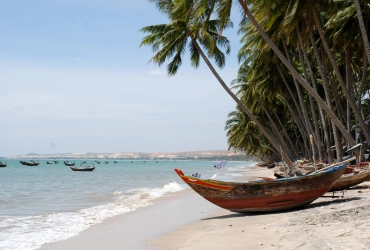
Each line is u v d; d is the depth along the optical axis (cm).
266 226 1066
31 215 1573
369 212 1035
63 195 2488
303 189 1291
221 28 1908
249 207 1317
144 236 1114
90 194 2548
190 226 1248
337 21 2402
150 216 1523
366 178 1605
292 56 3278
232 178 4278
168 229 1212
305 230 916
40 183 3778
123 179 4525
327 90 2392
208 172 6725
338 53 3250
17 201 2128
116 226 1297
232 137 7356
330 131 4681
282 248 774
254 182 1298
